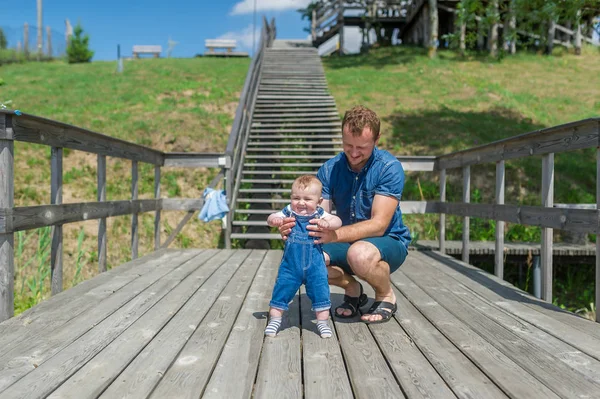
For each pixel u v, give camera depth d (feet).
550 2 32.68
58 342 9.25
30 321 10.67
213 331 10.03
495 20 37.83
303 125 39.93
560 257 21.94
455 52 75.15
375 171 10.48
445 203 21.91
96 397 6.82
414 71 63.87
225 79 60.08
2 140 10.80
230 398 6.86
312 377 7.63
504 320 11.07
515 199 31.30
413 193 31.89
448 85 56.44
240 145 32.63
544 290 13.24
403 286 14.88
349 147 9.89
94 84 58.95
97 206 15.84
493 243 23.63
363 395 6.94
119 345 9.08
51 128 12.91
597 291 10.99
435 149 37.09
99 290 13.84
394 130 40.83
